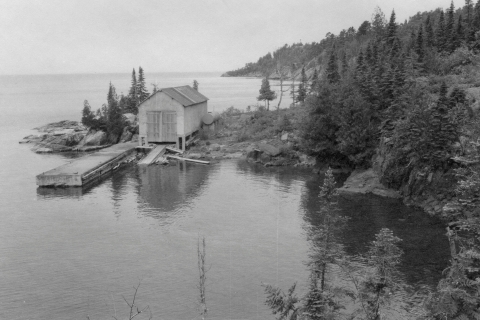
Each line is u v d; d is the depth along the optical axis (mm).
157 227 48438
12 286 34656
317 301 22219
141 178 73125
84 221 50562
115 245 43188
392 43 108500
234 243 43688
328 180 30203
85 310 31172
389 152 61656
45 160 88938
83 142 104438
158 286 34781
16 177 73375
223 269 37781
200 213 53406
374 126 70625
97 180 71812
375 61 93875
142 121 94875
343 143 71000
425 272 36750
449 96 58750
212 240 44531
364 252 40562
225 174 75562
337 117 74062
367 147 70188
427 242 43469
